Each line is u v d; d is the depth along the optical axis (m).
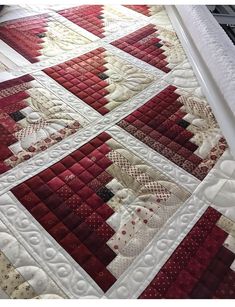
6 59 0.88
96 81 0.85
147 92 0.83
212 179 0.63
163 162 0.65
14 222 0.52
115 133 0.71
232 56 0.83
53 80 0.84
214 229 0.54
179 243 0.52
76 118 0.73
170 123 0.75
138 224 0.54
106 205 0.56
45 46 0.96
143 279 0.47
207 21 0.98
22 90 0.79
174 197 0.59
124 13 1.19
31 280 0.46
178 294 0.46
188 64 0.95
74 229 0.52
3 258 0.48
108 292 0.45
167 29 1.12
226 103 0.77
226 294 0.47
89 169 0.62
